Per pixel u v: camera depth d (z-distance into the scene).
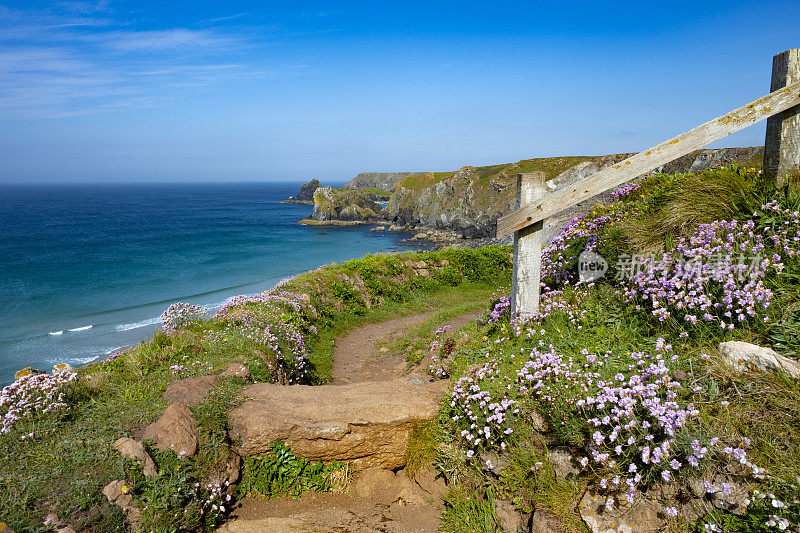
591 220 6.78
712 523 2.58
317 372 8.78
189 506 3.58
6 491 3.24
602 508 3.00
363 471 4.36
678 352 3.78
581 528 3.00
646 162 4.49
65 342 19.42
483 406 3.97
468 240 63.28
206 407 4.47
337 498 4.14
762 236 4.48
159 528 3.30
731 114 4.52
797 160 4.81
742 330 3.73
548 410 3.64
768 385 3.05
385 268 15.90
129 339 19.77
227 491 4.00
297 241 62.38
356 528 3.73
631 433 3.02
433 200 78.44
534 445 3.65
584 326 4.72
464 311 12.78
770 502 2.48
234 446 4.24
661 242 5.16
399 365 8.73
